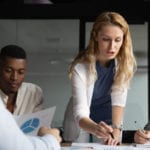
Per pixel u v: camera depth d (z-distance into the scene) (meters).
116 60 1.87
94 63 1.84
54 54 3.82
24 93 1.95
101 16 1.76
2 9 3.78
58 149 1.10
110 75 1.90
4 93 1.85
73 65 1.86
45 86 3.79
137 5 3.73
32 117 1.42
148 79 3.75
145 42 3.82
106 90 1.92
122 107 1.92
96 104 1.94
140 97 3.71
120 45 1.77
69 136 1.97
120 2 3.72
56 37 3.82
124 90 1.91
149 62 3.81
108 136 1.59
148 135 1.71
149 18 3.75
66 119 2.00
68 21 3.79
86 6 3.75
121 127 1.83
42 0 3.78
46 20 3.81
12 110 1.91
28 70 3.82
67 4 3.77
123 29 1.75
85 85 1.84
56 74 3.79
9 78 1.77
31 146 1.00
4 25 3.82
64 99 3.75
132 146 1.51
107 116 1.95
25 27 3.82
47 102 3.76
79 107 1.77
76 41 3.80
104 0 3.73
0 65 1.78
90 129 1.64
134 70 1.92
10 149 0.96
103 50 1.75
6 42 3.83
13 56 1.76
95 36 1.80
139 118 3.58
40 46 3.83
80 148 1.41
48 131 1.20
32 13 3.79
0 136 0.95
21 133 0.99
